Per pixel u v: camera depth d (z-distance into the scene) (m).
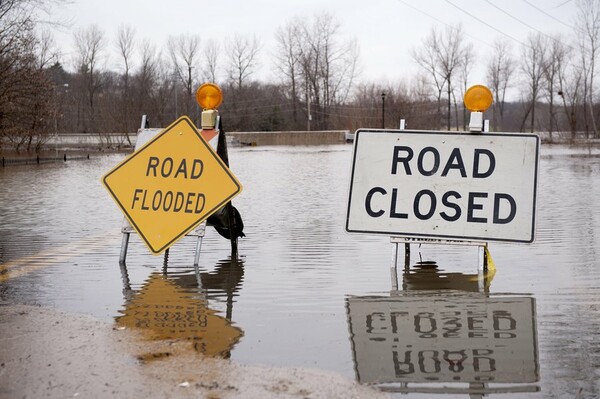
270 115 158.38
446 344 7.32
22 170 46.97
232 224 12.92
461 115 169.25
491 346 7.23
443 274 10.94
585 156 58.53
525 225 10.27
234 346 7.23
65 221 18.69
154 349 7.09
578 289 9.77
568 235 15.03
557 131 132.38
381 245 13.94
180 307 8.93
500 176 10.39
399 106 141.75
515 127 170.25
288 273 11.14
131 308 8.89
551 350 7.07
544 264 11.67
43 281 10.66
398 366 6.63
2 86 61.12
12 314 8.57
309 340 7.46
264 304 9.09
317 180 34.09
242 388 5.96
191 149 11.38
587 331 7.72
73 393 5.86
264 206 22.09
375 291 9.81
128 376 6.26
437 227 10.45
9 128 66.38
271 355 6.94
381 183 10.62
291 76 157.38
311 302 9.18
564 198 23.53
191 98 149.50
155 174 11.46
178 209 11.34
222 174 11.27
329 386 6.05
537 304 8.97
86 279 10.79
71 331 7.77
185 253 13.20
